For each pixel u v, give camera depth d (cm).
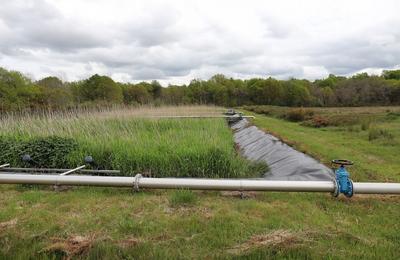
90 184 514
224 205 453
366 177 624
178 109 2044
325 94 6288
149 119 1346
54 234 371
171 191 513
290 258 313
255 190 481
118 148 723
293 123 2219
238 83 7394
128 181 505
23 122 1035
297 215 416
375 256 318
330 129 1716
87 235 364
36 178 518
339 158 814
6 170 688
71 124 1020
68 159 702
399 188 454
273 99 6431
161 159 670
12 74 3164
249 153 1029
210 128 1213
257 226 384
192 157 673
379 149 1012
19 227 387
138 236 365
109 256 325
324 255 318
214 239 352
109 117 1206
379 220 409
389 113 2250
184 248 338
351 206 451
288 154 782
